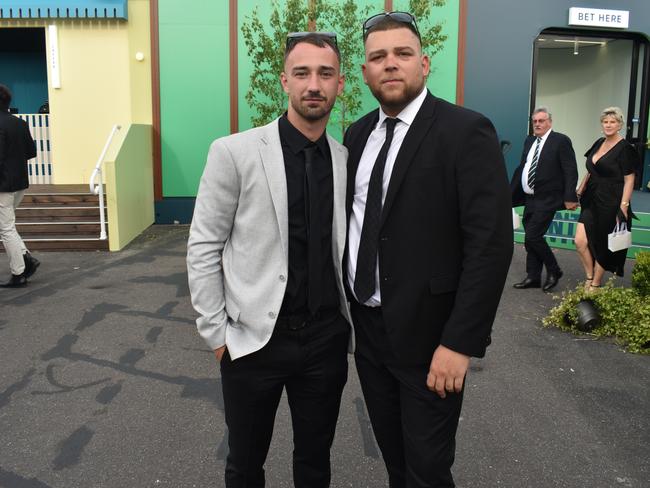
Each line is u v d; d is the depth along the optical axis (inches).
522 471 117.8
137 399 150.4
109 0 388.5
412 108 83.0
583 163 513.0
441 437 82.3
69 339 192.7
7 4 389.7
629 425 136.2
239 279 85.7
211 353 181.8
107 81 405.7
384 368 88.6
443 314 82.0
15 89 479.5
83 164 411.8
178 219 410.9
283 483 114.7
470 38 406.9
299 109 83.6
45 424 137.2
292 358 86.7
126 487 112.9
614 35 437.1
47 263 299.1
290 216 85.4
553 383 159.6
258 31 397.4
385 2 394.3
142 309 224.7
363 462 122.1
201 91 403.2
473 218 77.5
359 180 88.0
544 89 527.5
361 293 86.0
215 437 131.6
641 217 315.6
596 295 201.8
